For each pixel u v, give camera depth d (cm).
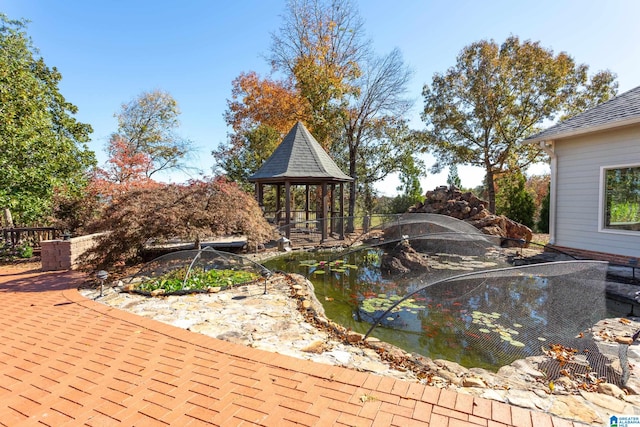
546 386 248
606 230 708
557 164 812
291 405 225
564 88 1723
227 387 249
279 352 310
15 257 884
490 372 279
